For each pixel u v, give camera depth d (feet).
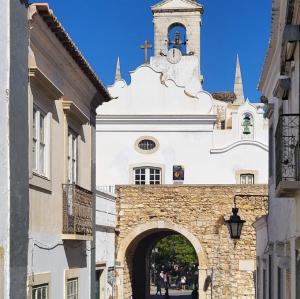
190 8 154.61
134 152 116.78
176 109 117.50
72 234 44.91
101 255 71.72
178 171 116.26
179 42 147.13
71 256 47.78
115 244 90.27
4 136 33.04
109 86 117.91
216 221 90.74
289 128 36.76
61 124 44.73
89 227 50.39
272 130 54.60
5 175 33.06
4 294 32.60
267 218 58.34
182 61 144.05
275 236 52.24
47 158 41.32
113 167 116.78
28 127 36.52
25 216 35.63
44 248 40.27
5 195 32.99
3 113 33.12
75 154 49.47
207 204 91.15
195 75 143.64
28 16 35.86
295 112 37.63
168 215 91.76
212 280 90.12
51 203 42.14
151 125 117.19
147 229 91.56
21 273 34.83
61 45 41.65
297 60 36.47
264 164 116.88
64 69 44.65
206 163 116.78
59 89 43.83
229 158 116.98
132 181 116.37
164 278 162.20
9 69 33.27
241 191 90.38
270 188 56.29
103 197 73.82
